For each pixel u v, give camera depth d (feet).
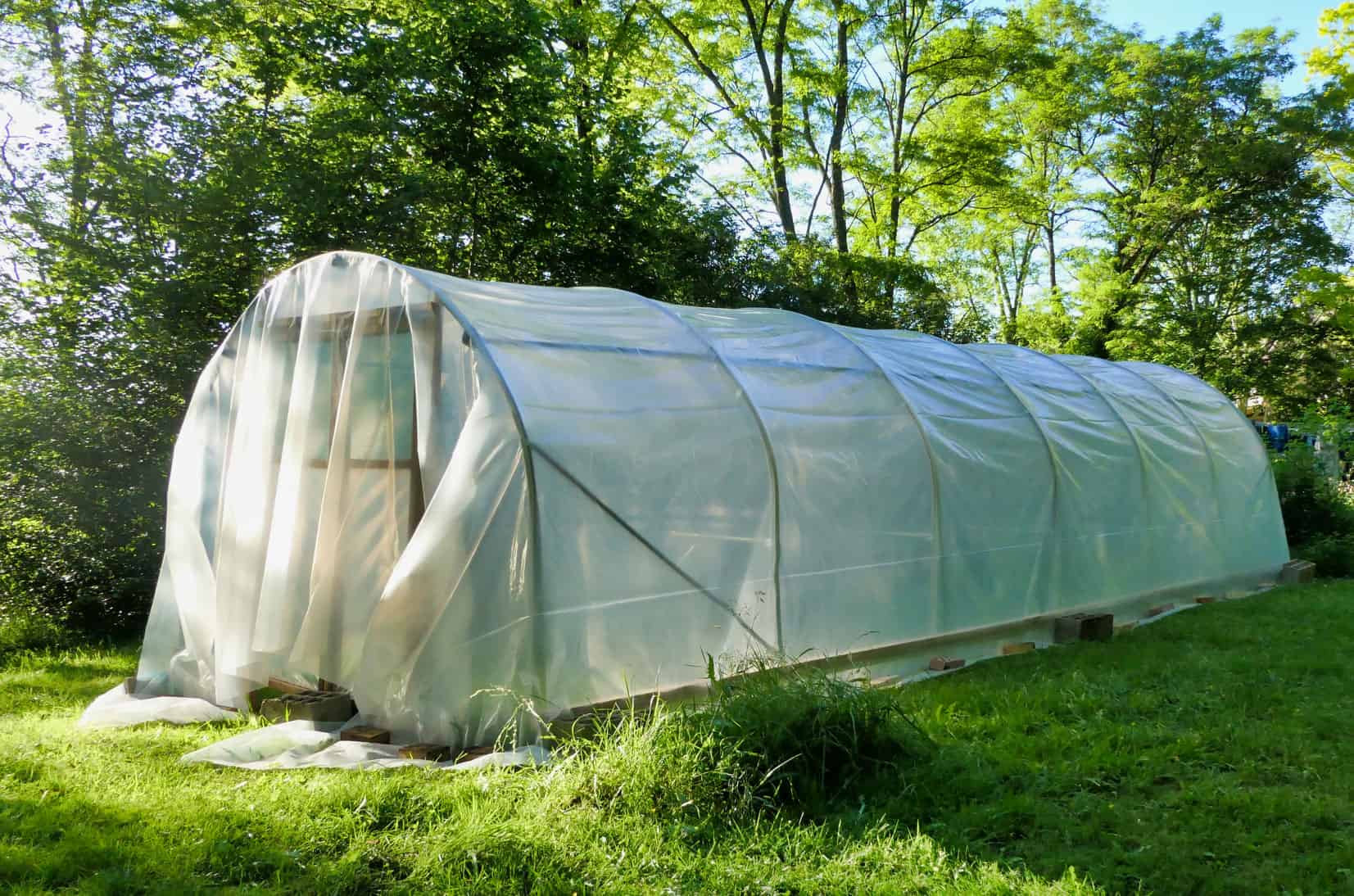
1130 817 14.10
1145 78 81.92
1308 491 42.50
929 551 24.67
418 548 17.48
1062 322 90.89
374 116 37.83
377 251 37.14
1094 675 22.67
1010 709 19.42
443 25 42.39
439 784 14.88
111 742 17.65
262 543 21.30
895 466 24.43
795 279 60.13
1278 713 19.25
